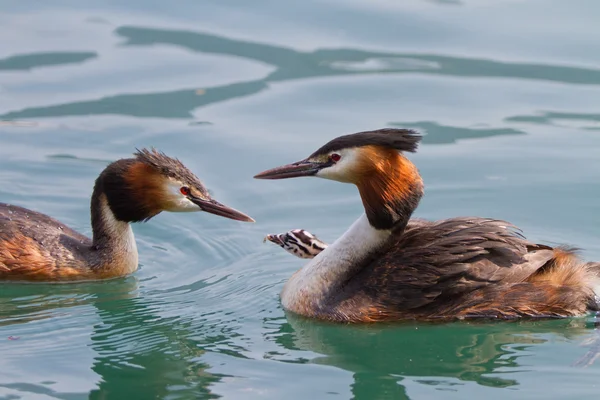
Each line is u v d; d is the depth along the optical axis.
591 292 13.52
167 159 15.56
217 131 19.62
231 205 17.47
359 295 13.58
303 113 20.25
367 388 12.17
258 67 21.92
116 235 15.64
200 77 21.50
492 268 13.33
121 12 24.05
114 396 11.99
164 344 13.41
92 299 14.92
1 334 13.66
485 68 21.89
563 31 23.17
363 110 20.39
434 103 20.67
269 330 13.79
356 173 13.44
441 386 12.20
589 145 19.14
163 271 15.91
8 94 20.73
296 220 17.20
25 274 15.26
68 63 21.86
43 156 18.83
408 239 13.86
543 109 20.47
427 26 23.55
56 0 24.44
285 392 12.09
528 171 18.33
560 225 16.56
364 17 23.91
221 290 15.16
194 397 11.97
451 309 13.32
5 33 22.89
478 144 19.25
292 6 24.27
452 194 17.64
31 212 16.11
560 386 12.14
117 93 20.89
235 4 24.31
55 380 12.40
